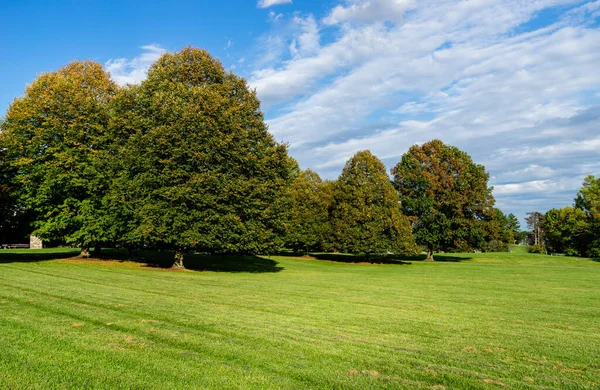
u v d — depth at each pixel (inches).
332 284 943.7
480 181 2191.2
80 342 342.3
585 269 1601.9
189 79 1250.6
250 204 1144.2
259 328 425.1
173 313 478.3
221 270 1251.8
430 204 2134.6
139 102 1187.9
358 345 375.6
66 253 1552.7
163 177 1053.2
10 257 1330.0
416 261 2103.8
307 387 266.1
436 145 2244.1
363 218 1859.0
